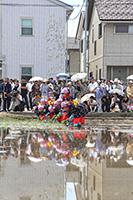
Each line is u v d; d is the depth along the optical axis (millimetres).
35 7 53469
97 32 58281
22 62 53500
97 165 17219
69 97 33312
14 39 53406
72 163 17562
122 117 39062
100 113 39438
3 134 26094
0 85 42312
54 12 53656
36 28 53625
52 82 43156
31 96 41875
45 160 18109
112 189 13656
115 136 25812
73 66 92250
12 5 53312
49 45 53719
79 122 31359
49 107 34500
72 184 14203
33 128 29516
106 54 53938
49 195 12891
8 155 19125
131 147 21641
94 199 12523
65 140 23859
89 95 33219
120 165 17250
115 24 53719
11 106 41844
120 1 55281
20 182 14352
